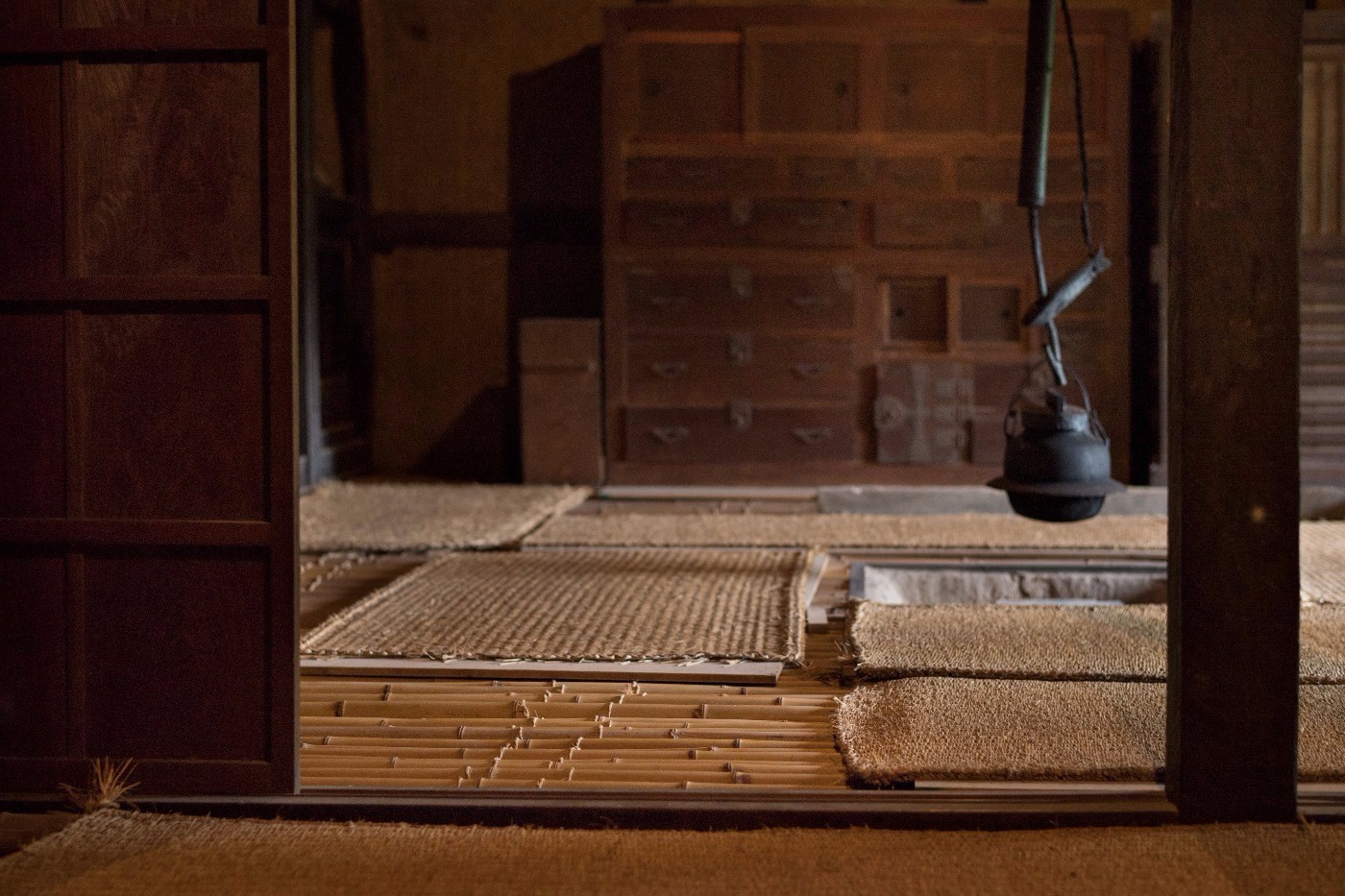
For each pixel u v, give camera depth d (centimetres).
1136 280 691
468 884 209
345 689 306
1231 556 227
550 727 280
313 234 665
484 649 335
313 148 673
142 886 208
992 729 265
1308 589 409
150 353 240
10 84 240
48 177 240
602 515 582
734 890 206
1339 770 245
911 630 346
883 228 672
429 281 754
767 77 671
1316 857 215
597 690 307
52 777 242
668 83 673
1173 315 230
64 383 241
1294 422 225
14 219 241
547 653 331
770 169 673
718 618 371
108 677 242
